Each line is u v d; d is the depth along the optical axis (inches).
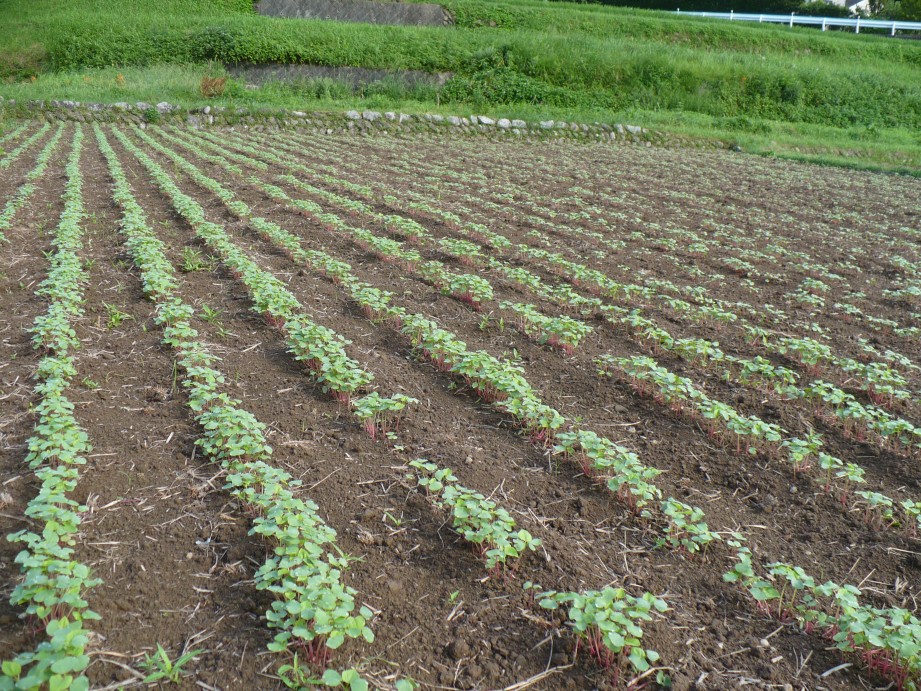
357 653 123.1
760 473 187.8
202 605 132.2
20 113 859.4
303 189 511.8
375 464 181.3
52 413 186.9
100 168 567.8
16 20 1275.8
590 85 1133.7
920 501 177.3
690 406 222.8
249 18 1257.4
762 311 316.2
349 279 301.7
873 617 129.3
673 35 1407.5
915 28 1621.6
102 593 132.6
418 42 1162.6
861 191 631.8
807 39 1428.4
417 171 635.5
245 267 300.2
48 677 104.7
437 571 145.5
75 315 262.5
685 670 123.6
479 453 189.5
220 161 622.8
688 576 148.4
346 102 999.6
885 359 264.5
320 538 138.2
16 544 143.7
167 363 229.9
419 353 249.8
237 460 169.5
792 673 124.6
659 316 302.5
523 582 142.9
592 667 123.5
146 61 1152.8
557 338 264.4
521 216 476.1
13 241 354.3
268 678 116.6
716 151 935.0
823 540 162.6
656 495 174.1
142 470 172.4
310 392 216.5
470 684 118.6
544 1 1579.7
